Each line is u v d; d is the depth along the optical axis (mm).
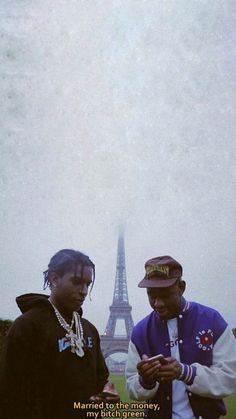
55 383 4082
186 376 4391
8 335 4055
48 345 4070
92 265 4359
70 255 4273
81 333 4305
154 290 4668
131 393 4707
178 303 4746
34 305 4223
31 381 4035
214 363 4598
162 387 4668
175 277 4660
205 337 4656
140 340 4895
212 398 4535
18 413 3959
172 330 4801
